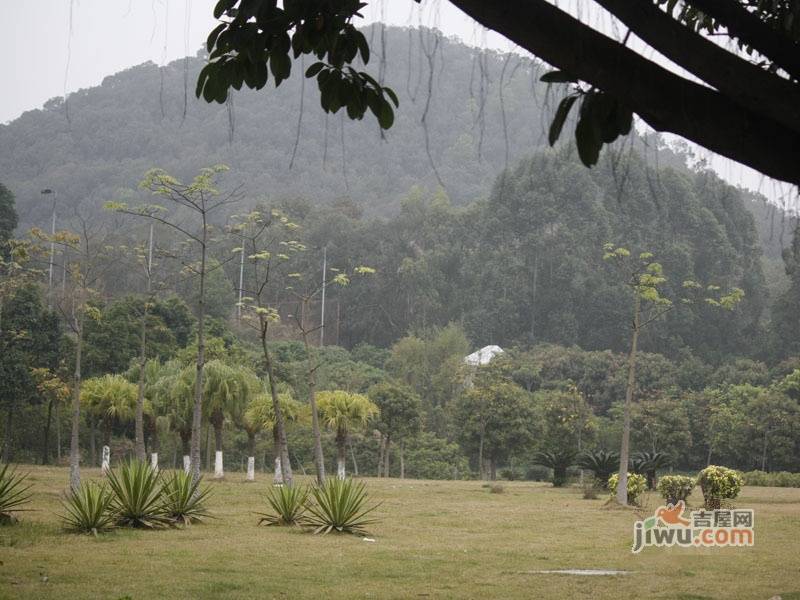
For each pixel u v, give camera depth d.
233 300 85.81
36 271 42.47
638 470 38.91
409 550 14.84
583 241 90.81
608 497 33.59
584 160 3.13
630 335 88.69
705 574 12.43
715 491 23.98
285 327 90.44
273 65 3.91
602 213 89.38
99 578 10.76
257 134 124.12
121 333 55.50
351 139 128.12
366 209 123.69
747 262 88.12
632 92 2.67
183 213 103.75
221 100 4.02
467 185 125.62
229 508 22.58
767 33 2.82
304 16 3.71
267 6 3.69
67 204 107.31
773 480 50.31
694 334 87.88
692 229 85.69
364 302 100.31
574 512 25.12
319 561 13.04
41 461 52.84
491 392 56.75
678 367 78.75
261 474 49.12
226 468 58.94
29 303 47.22
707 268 87.00
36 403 46.94
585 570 12.88
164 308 62.41
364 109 3.96
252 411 36.25
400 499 29.89
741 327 88.12
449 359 75.75
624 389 74.00
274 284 90.25
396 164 130.50
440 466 57.44
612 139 3.11
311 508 18.58
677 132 2.71
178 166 114.38
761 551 15.52
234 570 11.87
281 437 27.70
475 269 97.00
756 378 74.00
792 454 57.84
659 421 59.81
